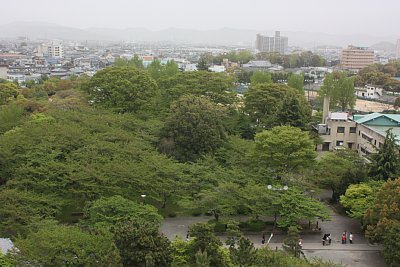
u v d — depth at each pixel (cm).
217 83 8512
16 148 5241
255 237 4769
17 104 8681
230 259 3381
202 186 5144
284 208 4659
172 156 6003
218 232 4812
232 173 5384
